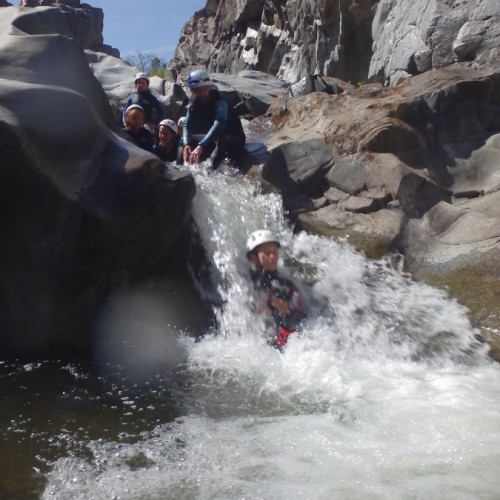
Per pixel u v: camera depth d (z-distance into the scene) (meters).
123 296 6.09
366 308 6.52
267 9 24.28
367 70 18.67
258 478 3.87
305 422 4.58
